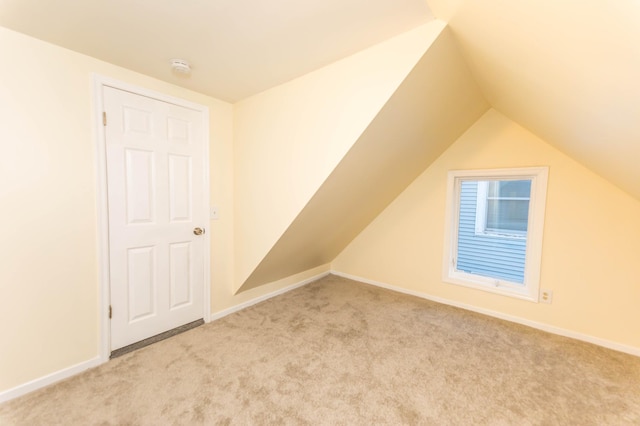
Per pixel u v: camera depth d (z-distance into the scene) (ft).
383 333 7.41
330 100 6.15
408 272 10.41
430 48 4.86
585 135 4.97
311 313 8.70
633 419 4.58
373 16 4.51
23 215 5.03
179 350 6.53
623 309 6.61
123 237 6.32
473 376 5.66
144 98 6.51
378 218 11.12
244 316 8.46
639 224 6.38
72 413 4.62
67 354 5.58
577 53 3.14
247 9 4.26
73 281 5.62
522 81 4.88
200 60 5.85
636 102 3.09
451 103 6.84
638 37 2.26
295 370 5.82
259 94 7.60
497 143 8.22
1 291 4.87
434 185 9.60
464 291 9.09
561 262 7.33
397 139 6.84
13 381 4.99
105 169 5.96
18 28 4.73
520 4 3.03
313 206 7.14
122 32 4.85
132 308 6.56
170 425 4.41
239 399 4.98
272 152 7.39
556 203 7.34
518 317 8.05
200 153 7.70
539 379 5.57
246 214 8.20
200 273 7.89
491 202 8.97
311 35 5.03
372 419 4.57
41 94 5.13
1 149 4.79
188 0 4.04
